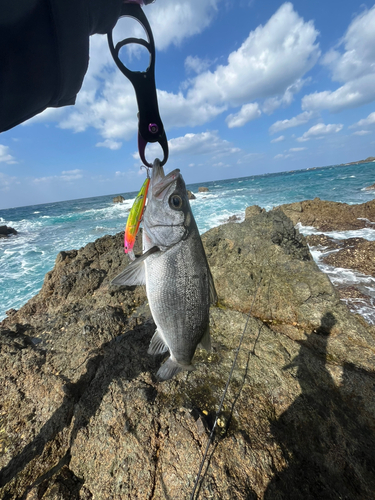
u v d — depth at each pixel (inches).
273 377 27.1
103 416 24.1
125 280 17.4
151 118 14.8
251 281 40.9
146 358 29.7
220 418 23.2
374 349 30.5
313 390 26.1
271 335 32.5
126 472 20.5
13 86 9.6
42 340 35.8
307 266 40.4
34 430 25.0
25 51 9.4
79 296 47.5
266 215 49.7
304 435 22.7
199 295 18.0
